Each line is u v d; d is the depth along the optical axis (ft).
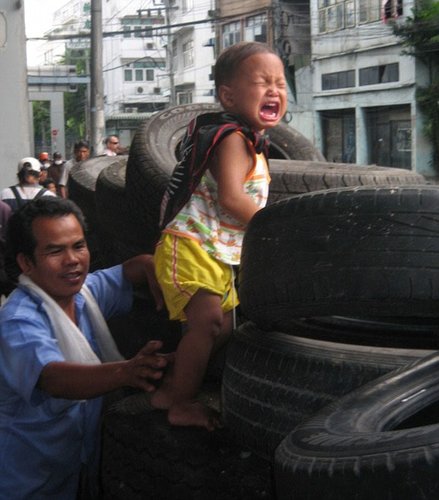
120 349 13.89
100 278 10.12
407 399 7.26
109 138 50.85
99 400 9.59
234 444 8.98
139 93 244.01
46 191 24.47
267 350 8.72
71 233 8.86
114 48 243.19
